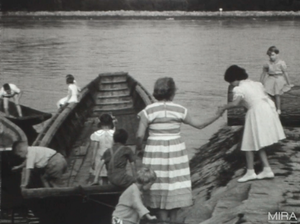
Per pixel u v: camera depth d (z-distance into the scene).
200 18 27.95
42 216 7.05
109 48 24.98
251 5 27.30
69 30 28.22
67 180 8.48
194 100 17.19
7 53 23.62
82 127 12.14
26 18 26.97
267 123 6.44
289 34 26.11
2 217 8.75
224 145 10.38
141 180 5.57
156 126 5.71
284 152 8.20
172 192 5.66
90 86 14.41
